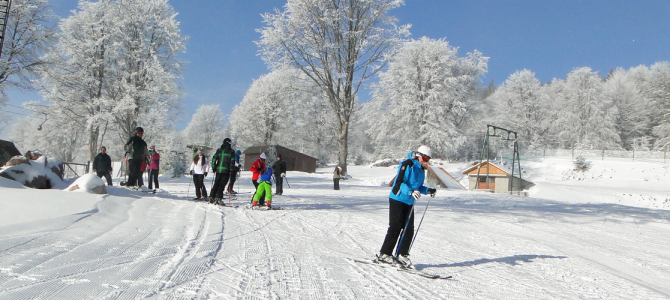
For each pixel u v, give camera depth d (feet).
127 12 111.96
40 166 29.22
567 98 207.62
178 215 24.26
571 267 16.34
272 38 94.32
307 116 197.57
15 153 34.24
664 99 211.82
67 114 111.24
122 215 21.70
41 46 88.33
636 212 40.01
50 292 9.30
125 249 14.35
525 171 147.43
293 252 16.37
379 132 160.66
